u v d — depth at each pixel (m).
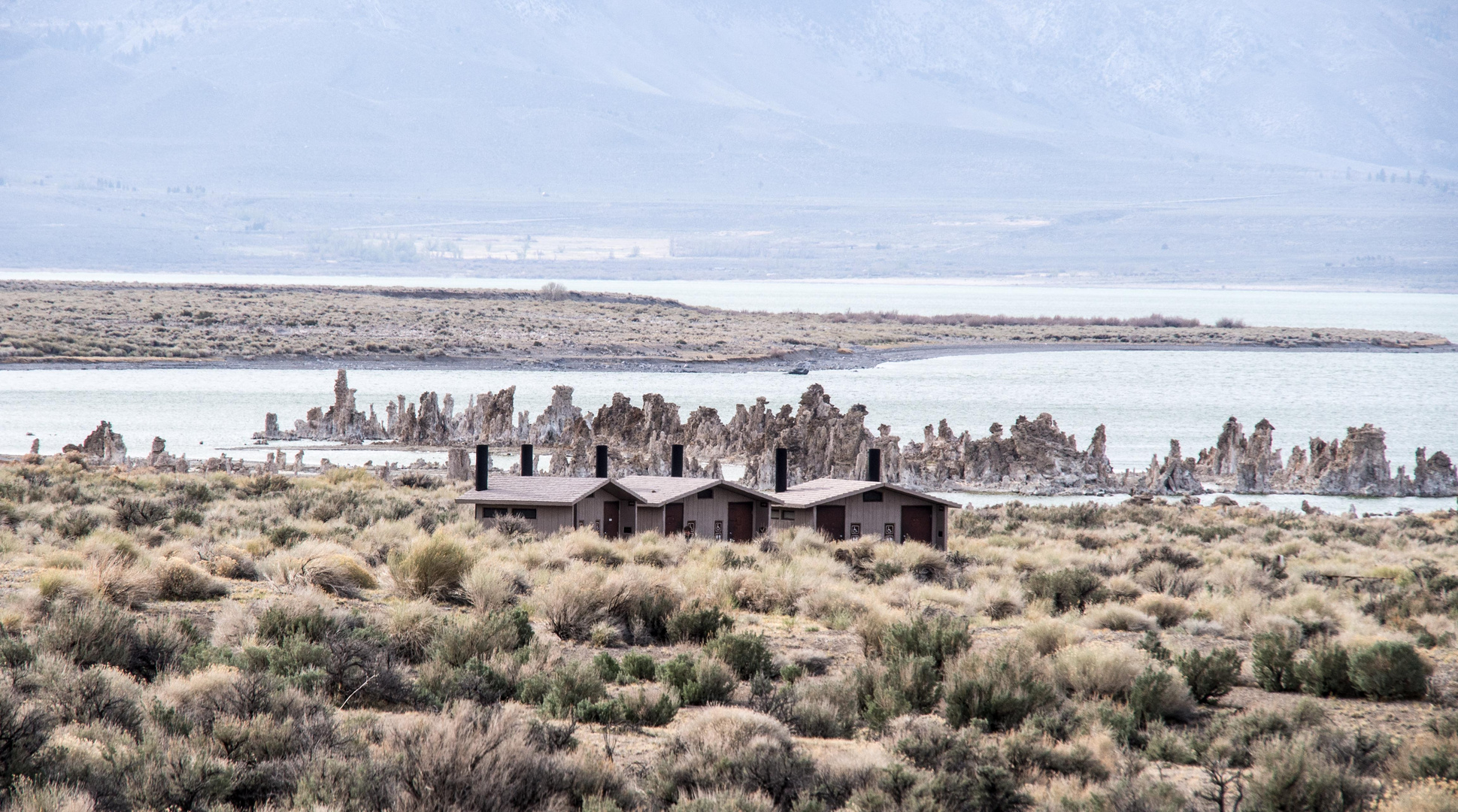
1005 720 20.19
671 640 27.67
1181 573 41.19
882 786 15.52
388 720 17.73
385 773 14.32
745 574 34.69
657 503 48.34
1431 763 17.81
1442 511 77.56
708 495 50.91
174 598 28.08
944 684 21.89
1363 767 18.22
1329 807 15.72
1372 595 39.00
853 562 42.12
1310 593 36.00
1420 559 51.78
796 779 15.70
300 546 35.53
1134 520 68.69
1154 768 18.27
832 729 19.83
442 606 29.95
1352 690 24.77
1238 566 42.53
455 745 14.19
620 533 49.31
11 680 17.03
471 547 37.78
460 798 13.79
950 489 91.25
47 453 91.06
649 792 15.43
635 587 28.88
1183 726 21.67
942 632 24.88
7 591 26.94
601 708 19.66
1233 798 16.45
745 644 24.09
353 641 20.58
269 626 22.91
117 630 20.44
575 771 14.91
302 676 18.92
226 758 15.16
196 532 42.28
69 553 32.53
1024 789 16.22
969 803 15.22
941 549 51.09
